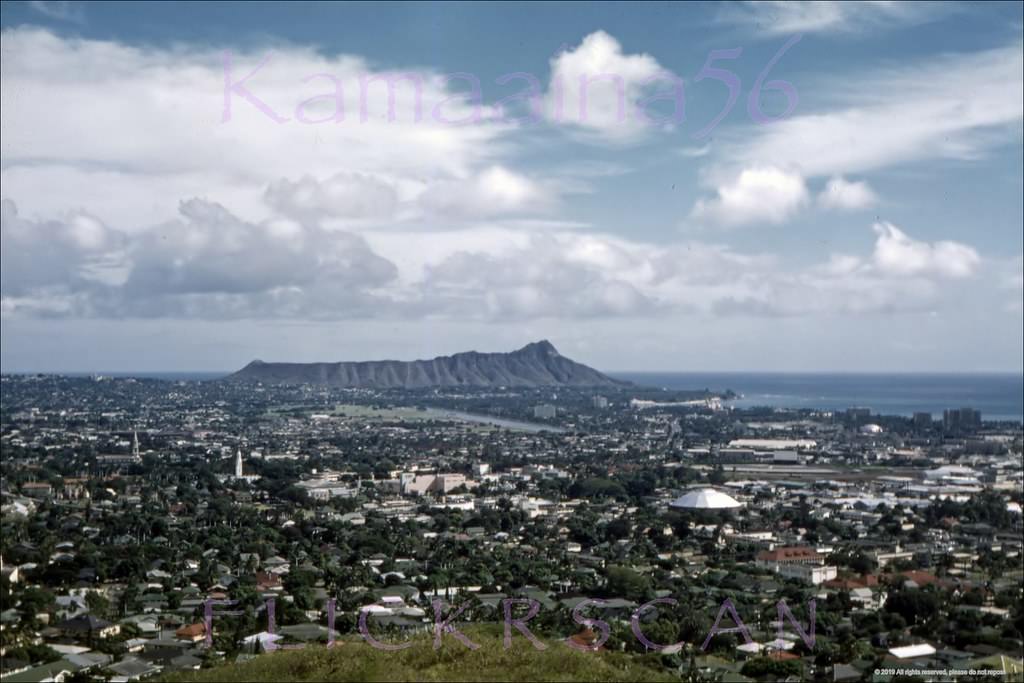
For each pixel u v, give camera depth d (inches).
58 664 5369.1
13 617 6259.8
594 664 3218.5
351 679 2957.7
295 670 3088.1
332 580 7465.6
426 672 3009.4
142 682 3193.9
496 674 3036.4
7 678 5132.9
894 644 6067.9
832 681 5359.3
